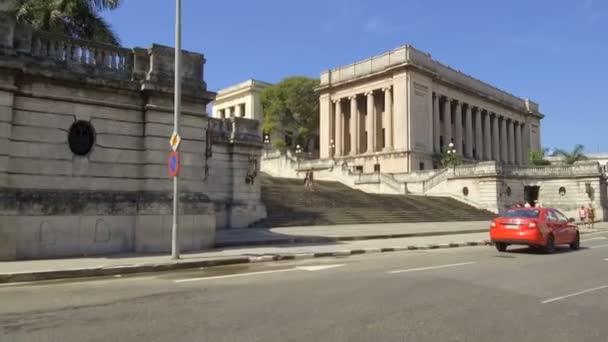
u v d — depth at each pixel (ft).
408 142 191.01
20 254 41.01
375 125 212.02
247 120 88.63
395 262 43.19
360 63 217.36
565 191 137.69
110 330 19.30
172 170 43.06
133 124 49.21
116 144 47.93
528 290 28.66
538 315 22.33
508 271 36.73
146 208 47.60
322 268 38.68
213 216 52.34
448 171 143.13
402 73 196.54
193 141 51.88
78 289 28.99
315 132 250.78
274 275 34.60
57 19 64.18
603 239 76.02
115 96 48.08
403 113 193.88
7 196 40.52
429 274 34.86
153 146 49.14
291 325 20.01
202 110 52.75
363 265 40.70
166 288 29.07
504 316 22.00
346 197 115.44
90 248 44.93
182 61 51.67
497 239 53.88
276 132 240.32
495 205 131.23
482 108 246.27
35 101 43.57
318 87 232.94
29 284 31.42
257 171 88.58
